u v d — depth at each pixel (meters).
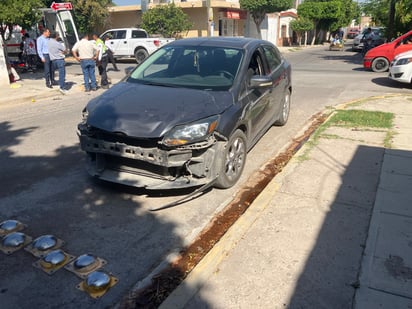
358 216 3.84
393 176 4.78
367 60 16.19
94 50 11.51
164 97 4.40
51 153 5.86
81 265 3.16
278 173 4.96
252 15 32.34
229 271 3.04
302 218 3.80
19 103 9.94
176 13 25.25
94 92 11.62
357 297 2.75
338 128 6.97
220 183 4.44
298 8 44.06
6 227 3.72
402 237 3.47
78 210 4.09
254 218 3.79
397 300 2.71
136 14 31.22
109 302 2.80
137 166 4.17
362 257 3.19
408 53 11.80
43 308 2.73
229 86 4.70
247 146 4.97
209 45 5.50
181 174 4.11
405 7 18.19
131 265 3.22
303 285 2.88
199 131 3.93
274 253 3.26
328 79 13.99
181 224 3.88
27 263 3.21
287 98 7.45
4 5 10.99
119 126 3.96
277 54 6.97
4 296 2.84
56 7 19.67
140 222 3.88
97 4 27.00
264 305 2.69
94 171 4.38
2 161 5.52
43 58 11.65
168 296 2.77
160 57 5.52
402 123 7.31
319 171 4.95
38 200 4.30
